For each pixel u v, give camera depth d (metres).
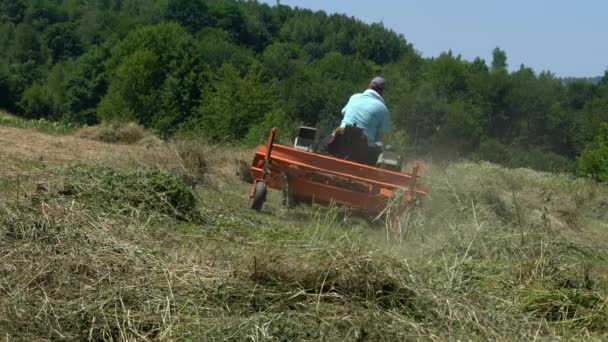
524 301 6.11
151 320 4.97
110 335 4.86
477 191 10.91
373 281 5.55
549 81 85.81
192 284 5.43
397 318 5.18
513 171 22.67
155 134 17.91
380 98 10.48
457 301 5.59
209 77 60.00
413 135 64.56
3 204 6.60
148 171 8.50
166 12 102.69
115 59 65.06
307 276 5.55
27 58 89.62
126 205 7.59
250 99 43.22
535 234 7.91
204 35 94.12
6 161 10.10
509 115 75.62
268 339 4.69
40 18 103.56
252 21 110.12
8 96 74.94
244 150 16.53
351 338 4.83
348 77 82.50
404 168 16.72
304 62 95.88
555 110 75.38
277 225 8.52
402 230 8.50
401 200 8.88
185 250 6.33
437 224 8.85
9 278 5.29
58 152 12.23
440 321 5.30
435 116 63.94
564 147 74.62
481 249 7.45
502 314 5.57
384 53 120.00
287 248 6.17
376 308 5.31
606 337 5.61
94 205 7.31
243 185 12.52
